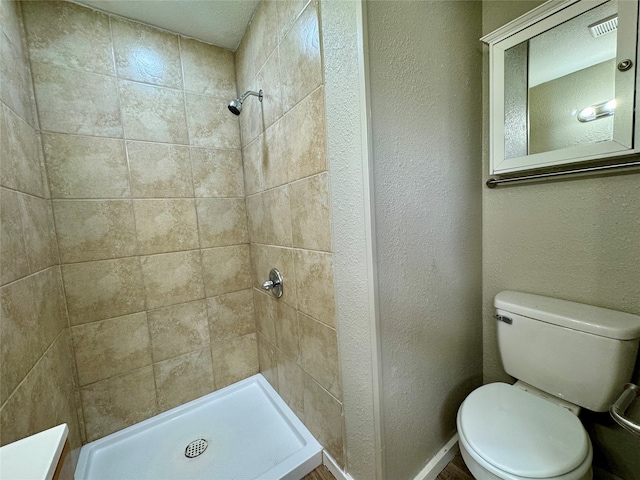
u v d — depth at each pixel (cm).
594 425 97
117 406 133
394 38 81
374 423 87
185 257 146
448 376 111
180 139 141
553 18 89
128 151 129
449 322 109
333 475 110
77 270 120
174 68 138
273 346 150
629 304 86
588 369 83
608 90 82
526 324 97
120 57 125
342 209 87
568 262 97
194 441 131
